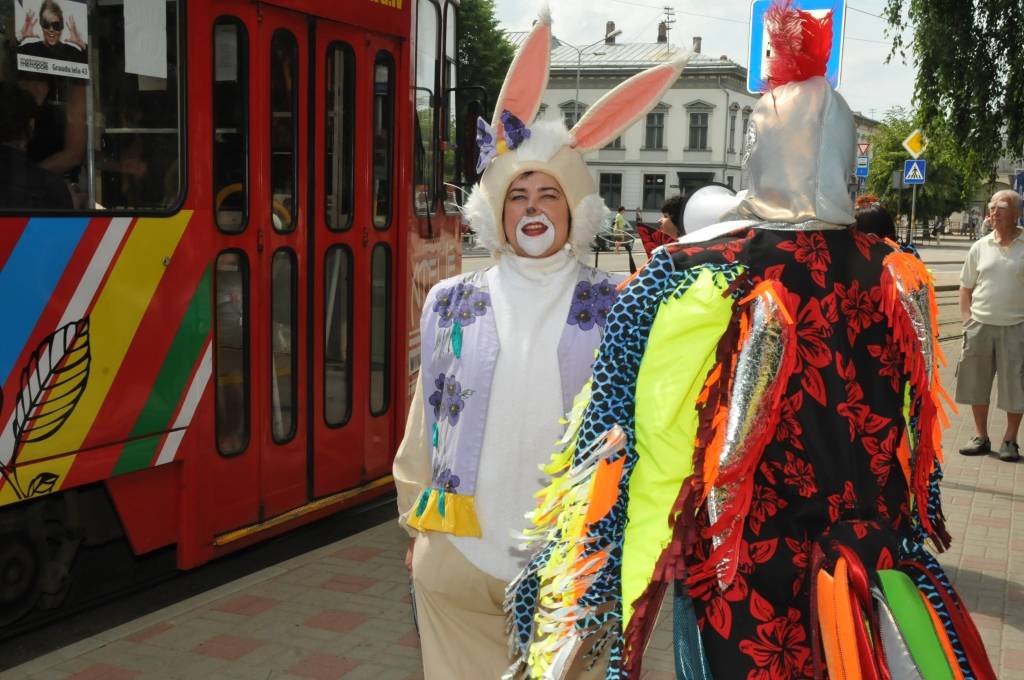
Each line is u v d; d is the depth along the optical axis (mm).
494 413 2674
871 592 2014
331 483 5434
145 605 4781
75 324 3938
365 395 5660
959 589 5047
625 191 61719
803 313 2100
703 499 2027
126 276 4125
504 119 2688
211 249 4512
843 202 2145
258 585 4824
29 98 3770
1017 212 7445
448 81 6781
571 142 2727
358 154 5504
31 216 3773
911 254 2209
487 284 2793
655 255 2162
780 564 2051
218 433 4629
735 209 2484
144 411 4230
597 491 2080
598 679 2580
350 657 4070
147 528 4363
